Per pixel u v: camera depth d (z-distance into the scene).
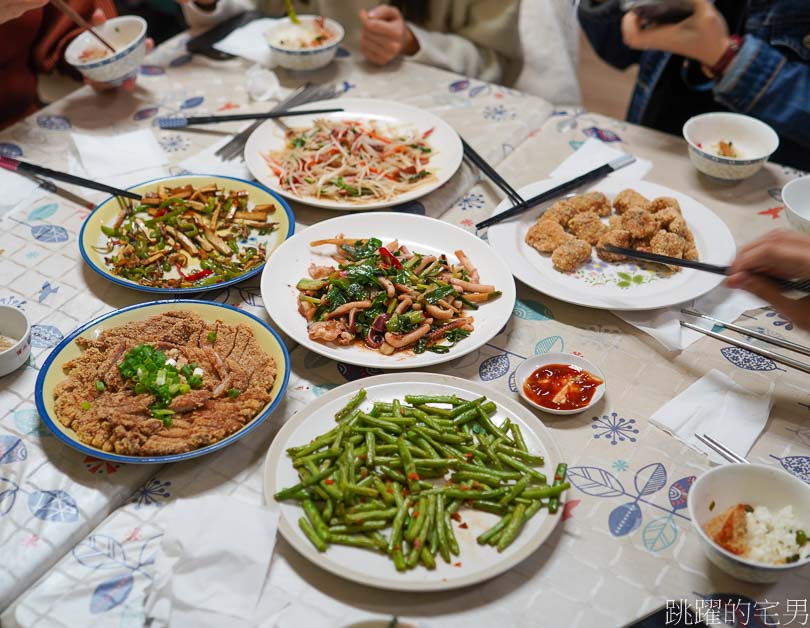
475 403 1.43
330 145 2.20
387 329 1.61
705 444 1.46
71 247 1.95
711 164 2.11
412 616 1.17
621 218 1.96
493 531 1.23
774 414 1.53
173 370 1.48
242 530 1.22
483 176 2.24
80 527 1.30
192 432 1.38
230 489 1.37
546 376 1.57
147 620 1.16
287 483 1.31
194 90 2.61
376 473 1.32
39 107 3.03
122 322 1.62
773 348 1.68
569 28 3.10
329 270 1.76
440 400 1.45
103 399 1.44
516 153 2.35
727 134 2.26
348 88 2.64
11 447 1.43
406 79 2.70
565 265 1.83
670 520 1.32
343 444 1.36
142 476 1.38
